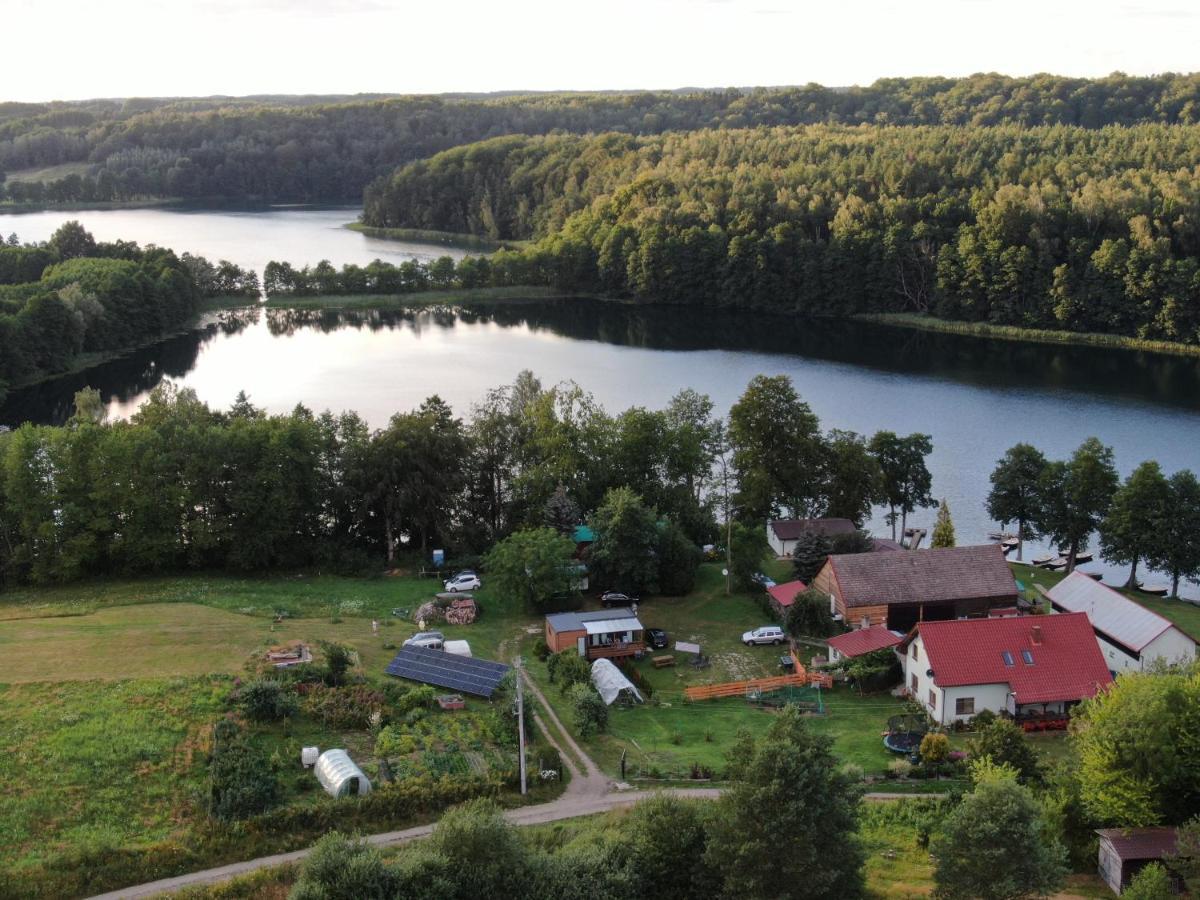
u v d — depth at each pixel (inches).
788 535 4133.9
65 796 2204.7
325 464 4094.5
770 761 1823.3
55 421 6200.8
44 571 3656.5
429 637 3115.2
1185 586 4055.1
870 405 6294.3
